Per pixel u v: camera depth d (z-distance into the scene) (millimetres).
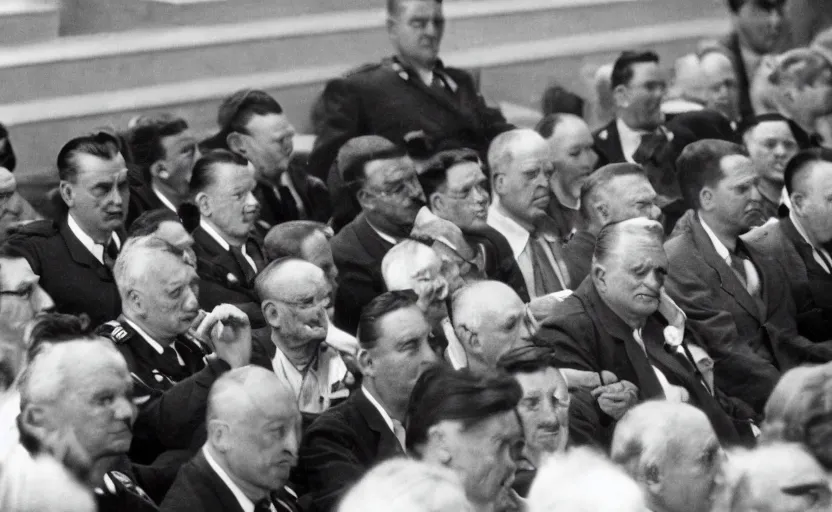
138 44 29516
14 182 21250
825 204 22234
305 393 17688
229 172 20656
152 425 15852
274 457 13984
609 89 29797
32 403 13414
